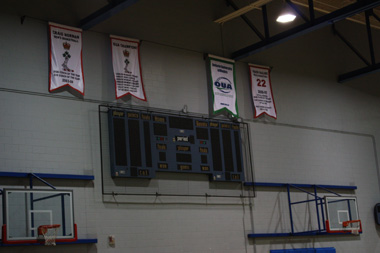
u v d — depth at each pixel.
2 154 12.77
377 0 15.07
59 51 14.29
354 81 22.30
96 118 14.61
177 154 15.63
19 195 12.15
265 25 17.48
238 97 18.09
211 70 17.42
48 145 13.55
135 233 14.41
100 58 15.13
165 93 16.20
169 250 14.93
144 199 14.83
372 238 20.55
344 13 15.76
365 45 23.08
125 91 15.28
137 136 14.95
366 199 20.94
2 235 11.36
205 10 17.95
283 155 18.70
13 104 13.25
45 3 14.41
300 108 19.84
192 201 15.80
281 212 17.97
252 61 18.92
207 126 16.62
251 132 18.03
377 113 22.83
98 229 13.80
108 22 15.55
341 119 21.22
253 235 16.75
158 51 16.42
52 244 12.00
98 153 14.34
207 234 15.84
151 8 16.61
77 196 13.66
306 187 18.98
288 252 17.66
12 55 13.54
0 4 13.68
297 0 20.14
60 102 14.04
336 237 19.36
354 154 21.20
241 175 16.95
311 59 20.88
